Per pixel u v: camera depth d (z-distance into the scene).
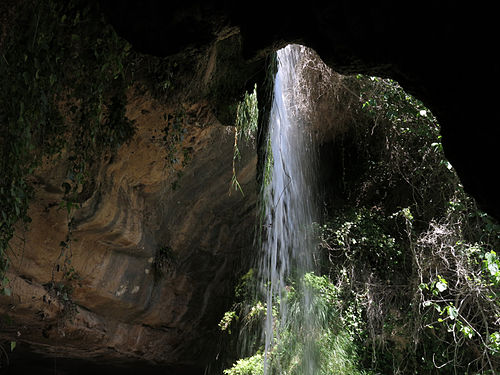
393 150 10.83
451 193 9.52
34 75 5.74
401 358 9.06
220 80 8.55
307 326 9.22
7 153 5.73
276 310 9.68
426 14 3.24
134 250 11.20
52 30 6.00
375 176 11.70
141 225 11.00
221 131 10.50
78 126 7.47
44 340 11.45
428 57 3.34
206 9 4.16
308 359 8.93
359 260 10.20
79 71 6.82
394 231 11.08
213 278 13.41
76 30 6.36
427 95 3.51
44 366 13.94
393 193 11.38
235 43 8.04
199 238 12.61
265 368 9.14
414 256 9.05
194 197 11.81
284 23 4.00
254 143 10.88
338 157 12.88
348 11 3.55
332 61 3.95
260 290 11.12
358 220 10.69
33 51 5.57
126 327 12.32
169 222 11.78
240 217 12.93
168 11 4.22
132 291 11.67
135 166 9.91
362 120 11.77
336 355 8.85
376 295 9.68
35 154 7.47
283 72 11.40
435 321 9.06
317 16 3.73
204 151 10.67
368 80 10.30
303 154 12.26
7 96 5.72
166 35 4.36
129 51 7.17
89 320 11.38
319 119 12.01
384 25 3.44
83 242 10.17
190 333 13.59
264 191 11.12
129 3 4.30
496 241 8.73
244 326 10.63
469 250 8.23
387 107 10.10
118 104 7.14
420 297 9.10
